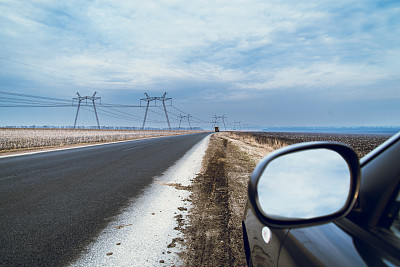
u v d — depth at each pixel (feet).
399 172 3.40
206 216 13.30
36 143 63.82
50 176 23.73
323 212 3.87
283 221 3.85
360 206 3.62
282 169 4.06
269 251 4.68
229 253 9.18
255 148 62.69
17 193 17.62
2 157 38.24
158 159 37.52
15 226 11.69
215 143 77.51
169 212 13.96
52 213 13.57
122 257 8.95
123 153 45.68
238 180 22.48
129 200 16.28
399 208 3.14
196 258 8.87
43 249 9.46
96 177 23.56
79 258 8.84
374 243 3.00
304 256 3.51
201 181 22.18
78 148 57.21
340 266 2.90
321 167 4.02
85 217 13.03
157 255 9.11
